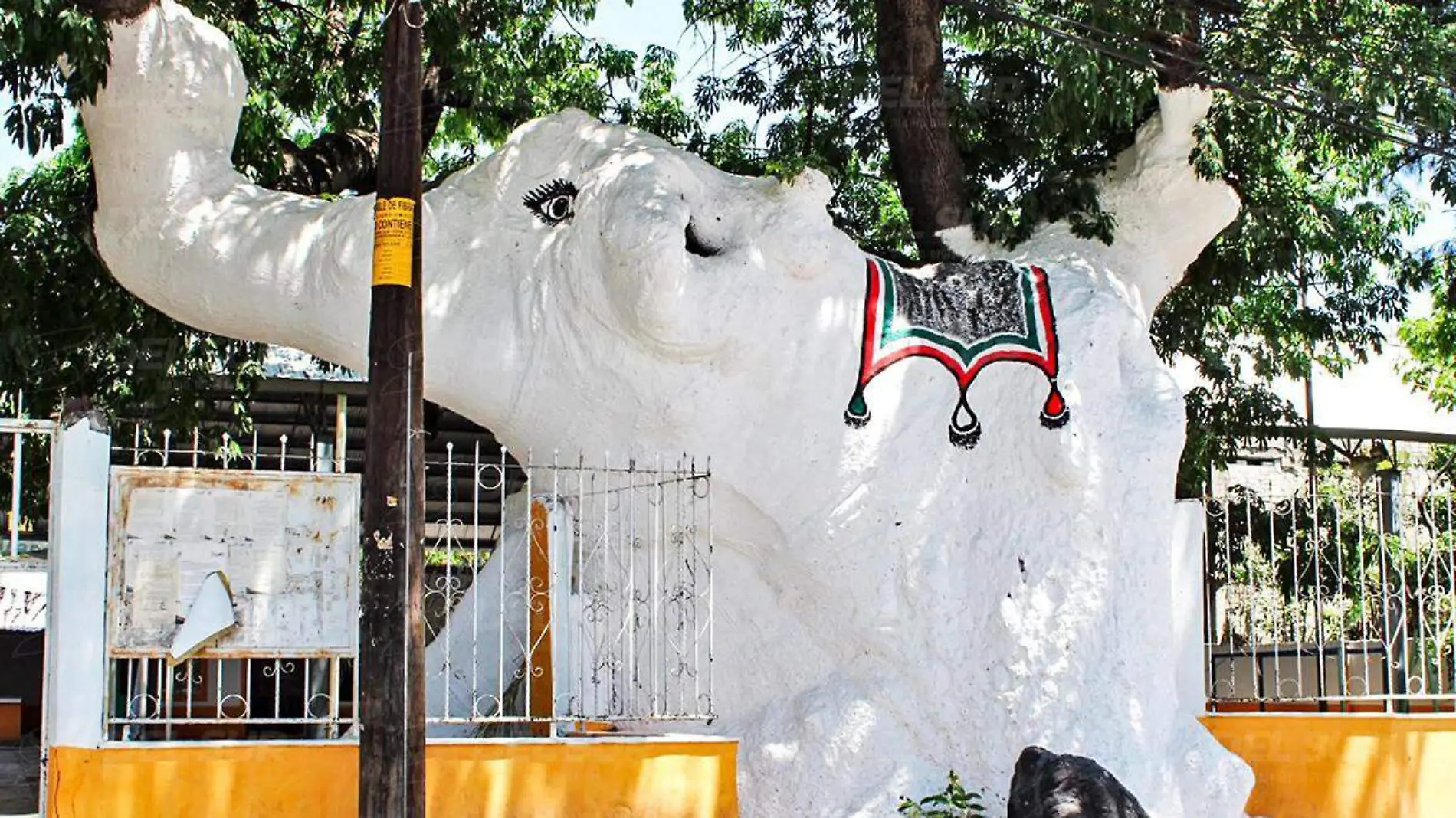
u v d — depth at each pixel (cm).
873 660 996
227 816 785
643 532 980
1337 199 1583
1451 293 1543
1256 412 1430
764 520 999
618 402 973
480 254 1005
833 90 1359
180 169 984
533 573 922
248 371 1387
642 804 847
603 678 969
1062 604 995
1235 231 1270
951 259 1169
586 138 1031
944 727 989
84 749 771
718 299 957
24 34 901
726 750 870
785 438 989
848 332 1005
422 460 760
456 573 1284
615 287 945
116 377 1299
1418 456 1950
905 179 1192
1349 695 1088
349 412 1590
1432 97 1172
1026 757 925
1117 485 1030
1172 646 1034
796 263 984
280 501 832
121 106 963
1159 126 1160
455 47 1266
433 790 811
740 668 1010
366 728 739
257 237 980
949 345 1033
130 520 807
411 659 744
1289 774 1053
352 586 836
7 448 1436
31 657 2052
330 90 1395
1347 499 1300
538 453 1002
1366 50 1177
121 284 1027
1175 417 1056
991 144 1273
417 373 757
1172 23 1152
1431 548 1255
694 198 1013
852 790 970
